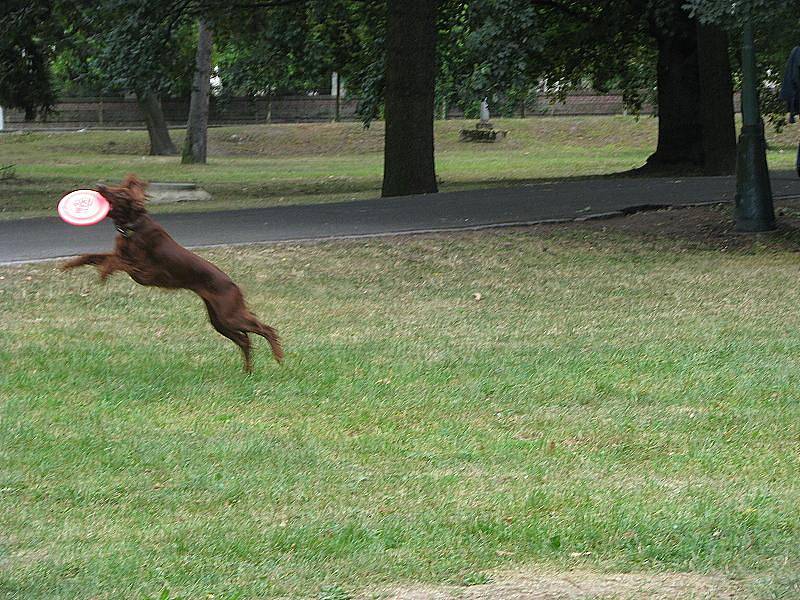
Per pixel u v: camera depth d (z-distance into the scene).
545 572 5.80
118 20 32.41
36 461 7.60
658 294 14.27
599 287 14.58
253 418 8.88
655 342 11.69
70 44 37.12
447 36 32.19
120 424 8.54
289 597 5.43
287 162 58.25
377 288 14.23
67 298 13.02
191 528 6.38
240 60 36.28
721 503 6.91
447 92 30.19
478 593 5.47
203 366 10.41
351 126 72.88
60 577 5.66
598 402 9.46
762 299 13.98
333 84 86.19
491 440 8.36
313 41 34.94
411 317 12.79
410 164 27.20
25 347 10.95
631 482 7.41
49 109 38.06
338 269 15.06
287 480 7.34
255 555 5.98
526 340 11.76
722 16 17.73
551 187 25.56
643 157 56.34
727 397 9.59
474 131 68.44
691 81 33.88
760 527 6.45
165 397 9.42
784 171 31.91
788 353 11.22
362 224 18.61
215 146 70.25
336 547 6.08
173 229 18.09
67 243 16.33
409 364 10.61
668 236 18.22
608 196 22.62
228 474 7.45
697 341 11.73
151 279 9.40
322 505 6.87
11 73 35.56
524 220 18.98
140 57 31.22
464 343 11.55
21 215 25.19
